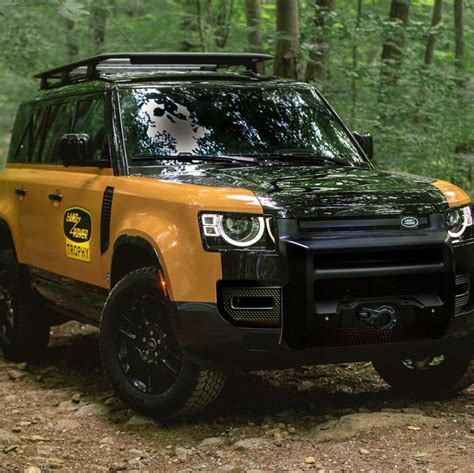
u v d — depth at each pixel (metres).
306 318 4.51
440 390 5.45
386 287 4.68
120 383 5.20
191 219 4.69
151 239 4.87
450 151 11.38
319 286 4.56
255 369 4.69
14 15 12.90
